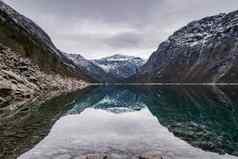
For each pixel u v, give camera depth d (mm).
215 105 67688
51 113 45875
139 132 30750
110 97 104375
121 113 51906
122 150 22375
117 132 30531
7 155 20391
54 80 120938
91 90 146250
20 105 53562
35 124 34469
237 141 27000
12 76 68750
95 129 32312
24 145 23453
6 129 30891
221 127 36312
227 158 20828
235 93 119812
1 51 82562
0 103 54156
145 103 76312
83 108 58656
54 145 23672
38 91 80875
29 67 91562
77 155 20625
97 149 22562
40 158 19734
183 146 24156
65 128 32500
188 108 61562
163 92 137750
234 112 53938
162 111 56094
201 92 130625
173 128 34438
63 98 76875
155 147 23578
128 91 155750
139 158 19844
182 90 155250
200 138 28172
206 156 21172
